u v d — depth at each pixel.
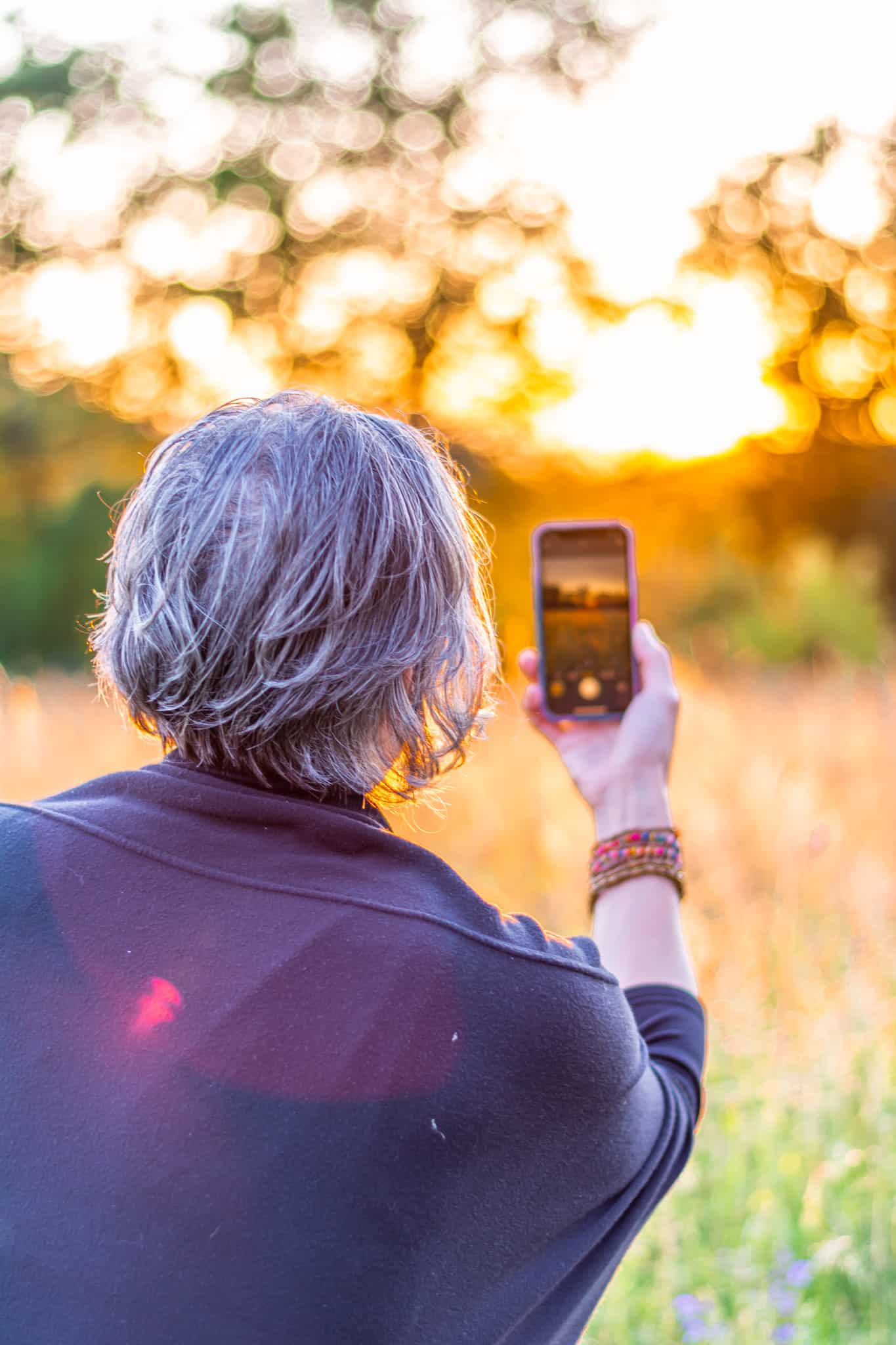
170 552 0.82
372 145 24.47
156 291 23.72
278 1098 0.73
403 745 0.86
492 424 24.41
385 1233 0.72
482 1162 0.75
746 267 26.30
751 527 25.66
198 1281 0.71
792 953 3.02
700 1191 2.30
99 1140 0.74
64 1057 0.77
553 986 0.77
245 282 24.27
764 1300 2.00
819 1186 2.18
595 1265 0.85
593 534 1.27
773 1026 2.84
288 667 0.79
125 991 0.77
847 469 26.89
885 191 25.62
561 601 1.24
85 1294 0.72
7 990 0.79
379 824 0.85
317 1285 0.71
